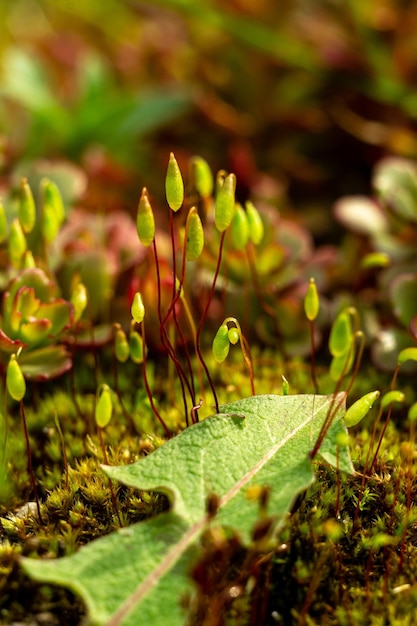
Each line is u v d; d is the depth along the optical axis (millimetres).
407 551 147
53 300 157
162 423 153
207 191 162
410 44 228
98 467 153
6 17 325
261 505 137
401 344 167
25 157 223
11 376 144
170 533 140
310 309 149
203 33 261
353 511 150
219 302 173
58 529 148
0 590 143
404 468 155
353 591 144
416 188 182
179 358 170
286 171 228
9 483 152
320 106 239
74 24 312
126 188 219
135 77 259
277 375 167
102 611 136
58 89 251
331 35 239
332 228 215
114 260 169
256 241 157
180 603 135
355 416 145
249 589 141
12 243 156
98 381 167
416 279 169
